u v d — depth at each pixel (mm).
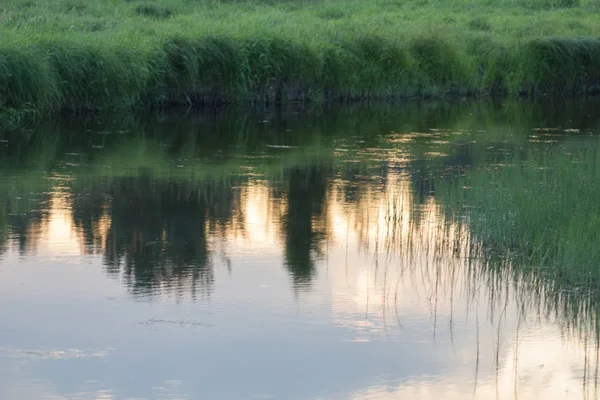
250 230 12539
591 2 42625
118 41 24297
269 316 9312
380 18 34719
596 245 10344
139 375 7914
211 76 25422
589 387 7836
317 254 11445
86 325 8977
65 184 15125
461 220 12773
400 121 23828
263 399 7523
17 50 21125
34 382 7734
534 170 15320
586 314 9359
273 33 26906
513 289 10117
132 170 16438
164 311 9383
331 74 27328
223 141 19953
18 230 12258
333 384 7816
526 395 7680
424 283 10367
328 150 19031
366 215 13414
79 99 23000
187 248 11609
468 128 22734
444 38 30281
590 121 24609
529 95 30812
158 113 23906
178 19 30391
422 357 8406
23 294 9789
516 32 34094
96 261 11000
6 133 19906
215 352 8414
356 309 9562
